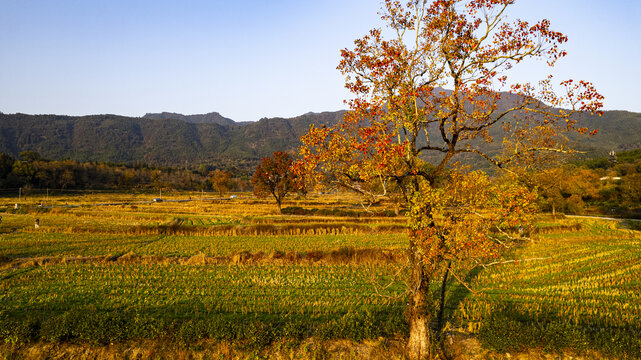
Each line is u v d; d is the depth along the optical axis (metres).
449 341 17.33
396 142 14.88
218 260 33.22
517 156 14.45
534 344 16.44
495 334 16.69
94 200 116.62
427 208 14.76
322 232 50.09
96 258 33.19
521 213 12.98
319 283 26.25
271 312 20.56
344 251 34.88
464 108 14.10
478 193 14.38
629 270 30.48
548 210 76.06
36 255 34.34
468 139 15.51
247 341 16.77
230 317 19.67
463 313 20.62
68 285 24.80
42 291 23.44
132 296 22.83
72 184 165.62
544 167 14.46
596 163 122.56
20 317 19.12
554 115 12.81
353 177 14.98
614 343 16.08
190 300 22.20
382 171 13.66
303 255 34.81
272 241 42.84
